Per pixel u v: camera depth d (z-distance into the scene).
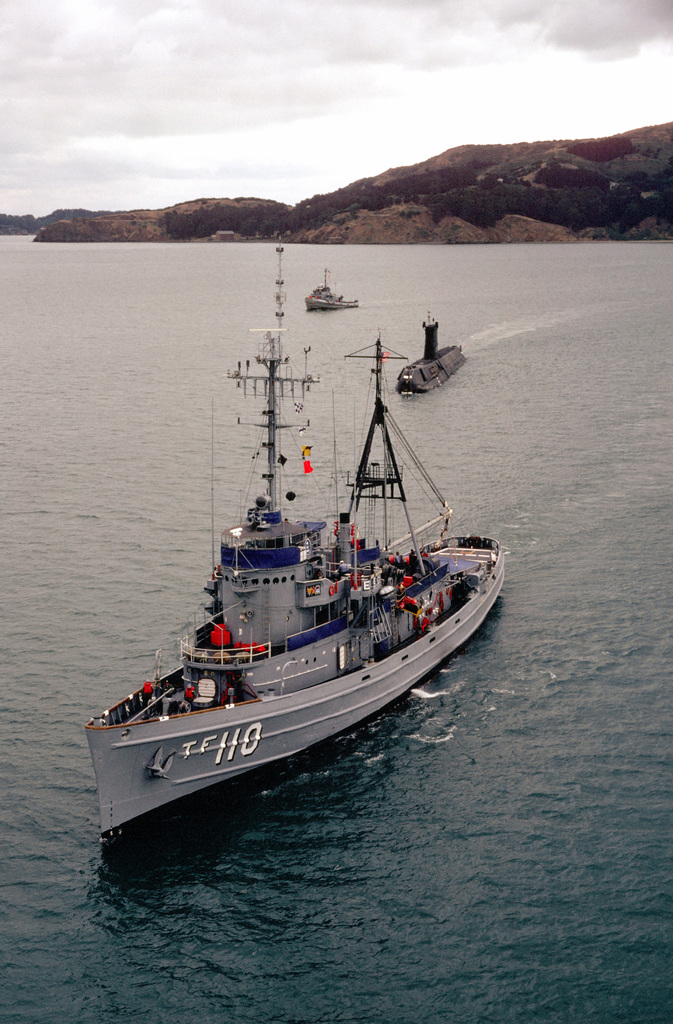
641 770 57.44
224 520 99.94
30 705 64.50
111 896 48.66
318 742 61.62
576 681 68.31
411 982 43.28
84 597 81.00
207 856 51.62
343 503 104.06
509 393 166.25
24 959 44.62
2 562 88.88
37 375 184.50
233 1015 41.84
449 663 72.25
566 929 45.75
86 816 54.50
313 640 61.88
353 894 48.59
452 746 61.25
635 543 93.25
